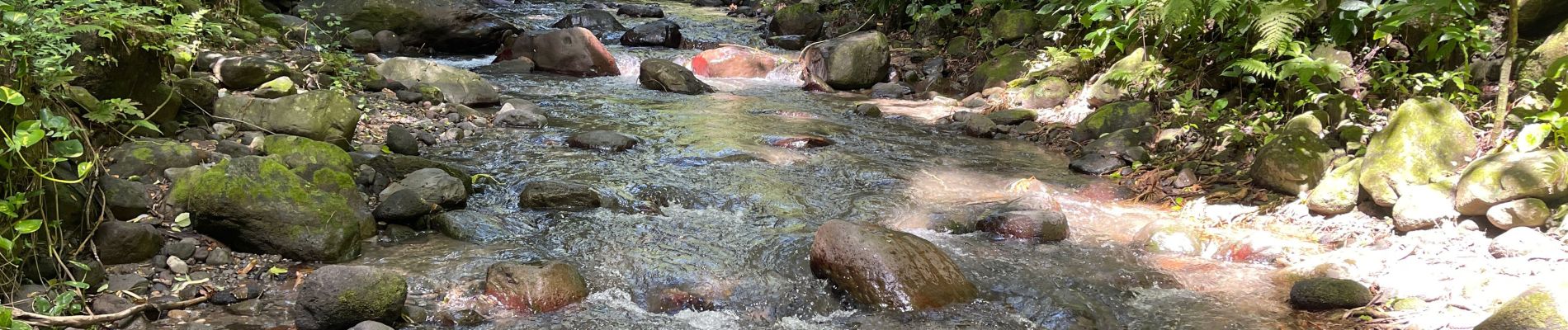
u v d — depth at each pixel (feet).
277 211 12.85
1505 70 15.61
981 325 11.73
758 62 34.19
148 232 12.28
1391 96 19.35
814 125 24.47
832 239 12.96
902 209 16.81
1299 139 16.96
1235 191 17.47
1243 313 12.16
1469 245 13.61
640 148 20.63
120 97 15.06
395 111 22.38
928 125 25.25
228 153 15.84
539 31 35.63
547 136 21.42
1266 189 17.20
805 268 13.56
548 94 27.86
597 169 18.53
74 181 11.25
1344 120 18.75
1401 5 17.30
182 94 17.28
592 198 16.11
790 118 25.54
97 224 12.08
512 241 14.29
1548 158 13.51
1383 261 13.61
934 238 15.12
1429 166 15.12
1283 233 15.46
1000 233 15.23
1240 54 22.65
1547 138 15.29
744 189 17.57
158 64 16.46
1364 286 12.48
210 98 17.93
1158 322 11.92
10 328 9.32
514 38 34.47
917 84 33.47
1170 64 24.73
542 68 33.42
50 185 11.65
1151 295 12.78
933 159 21.02
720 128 23.43
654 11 47.03
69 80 12.88
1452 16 18.80
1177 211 17.01
